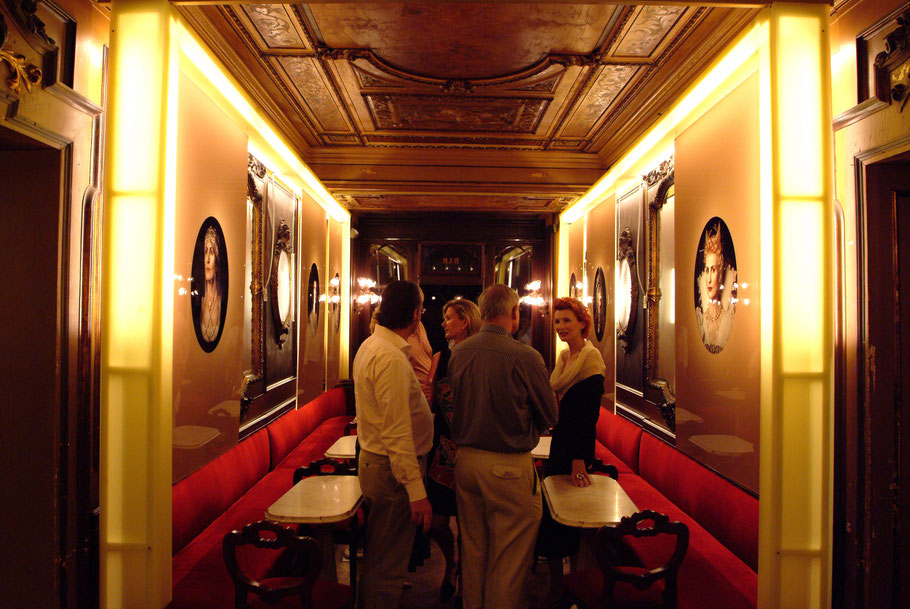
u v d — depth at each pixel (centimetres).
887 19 260
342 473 336
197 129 343
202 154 350
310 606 222
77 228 264
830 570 247
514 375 250
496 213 1127
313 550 221
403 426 248
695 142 400
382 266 1143
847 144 288
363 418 267
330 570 301
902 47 253
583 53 438
